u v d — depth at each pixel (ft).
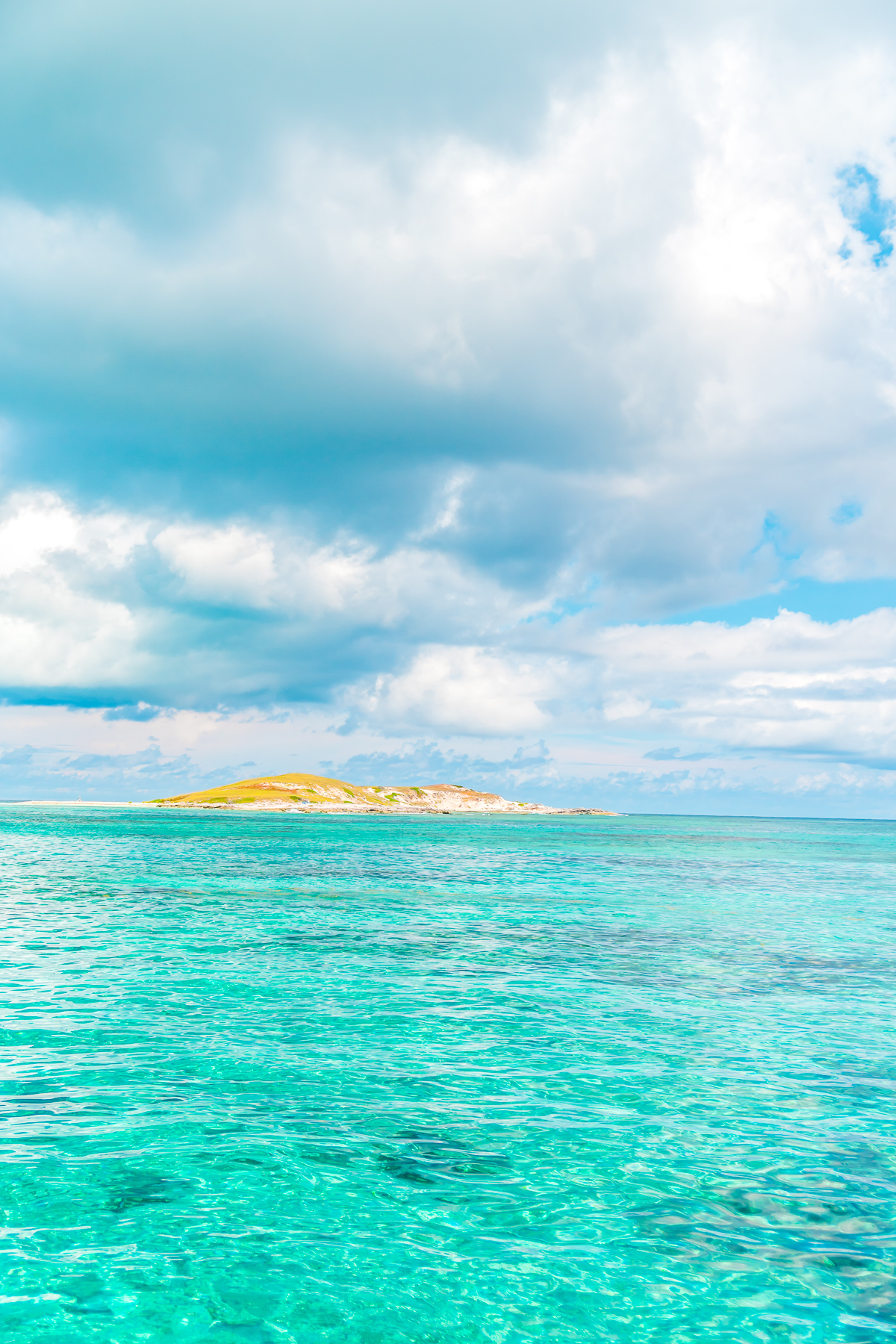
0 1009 65.26
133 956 88.99
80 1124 42.27
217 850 267.80
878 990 79.25
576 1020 66.08
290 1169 37.78
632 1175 38.52
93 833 376.07
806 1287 29.99
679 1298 29.09
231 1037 58.80
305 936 104.99
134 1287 28.53
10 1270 29.32
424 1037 60.23
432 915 128.57
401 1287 29.17
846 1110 47.14
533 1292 29.17
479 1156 40.04
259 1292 28.50
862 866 276.82
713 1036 61.93
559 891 170.71
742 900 160.86
